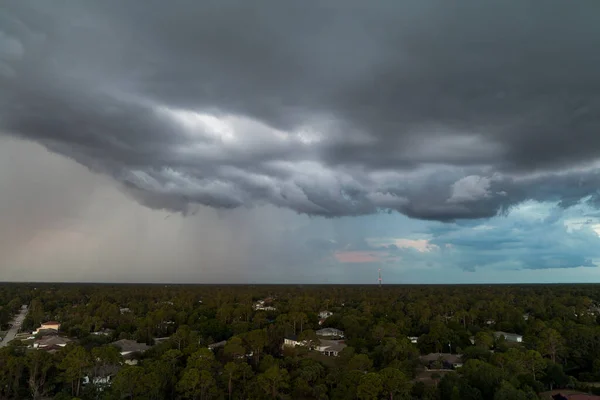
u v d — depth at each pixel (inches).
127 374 3902.6
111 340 6692.9
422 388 4069.9
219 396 4099.4
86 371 4402.1
